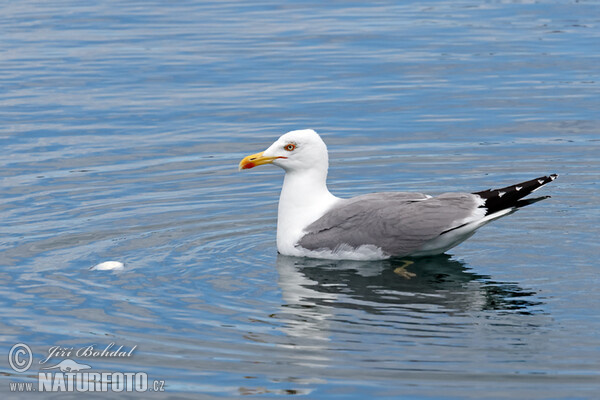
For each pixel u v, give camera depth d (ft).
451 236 43.14
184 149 62.23
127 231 47.93
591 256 43.52
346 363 32.48
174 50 86.63
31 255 44.45
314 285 40.63
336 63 81.66
